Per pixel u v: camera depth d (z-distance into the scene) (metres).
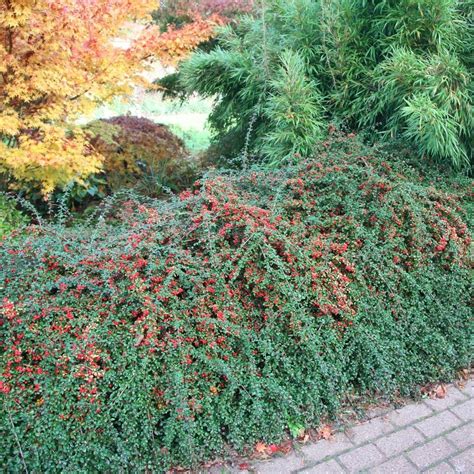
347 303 2.52
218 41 5.29
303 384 2.38
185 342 2.18
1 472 1.95
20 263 2.38
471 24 3.60
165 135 5.67
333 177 2.97
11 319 2.08
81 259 2.35
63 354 2.05
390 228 2.84
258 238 2.45
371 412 2.53
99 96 3.98
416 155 3.59
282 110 3.54
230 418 2.18
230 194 2.76
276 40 4.14
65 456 2.00
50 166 3.82
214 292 2.34
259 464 2.20
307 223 2.83
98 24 3.71
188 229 2.58
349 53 3.72
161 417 2.12
